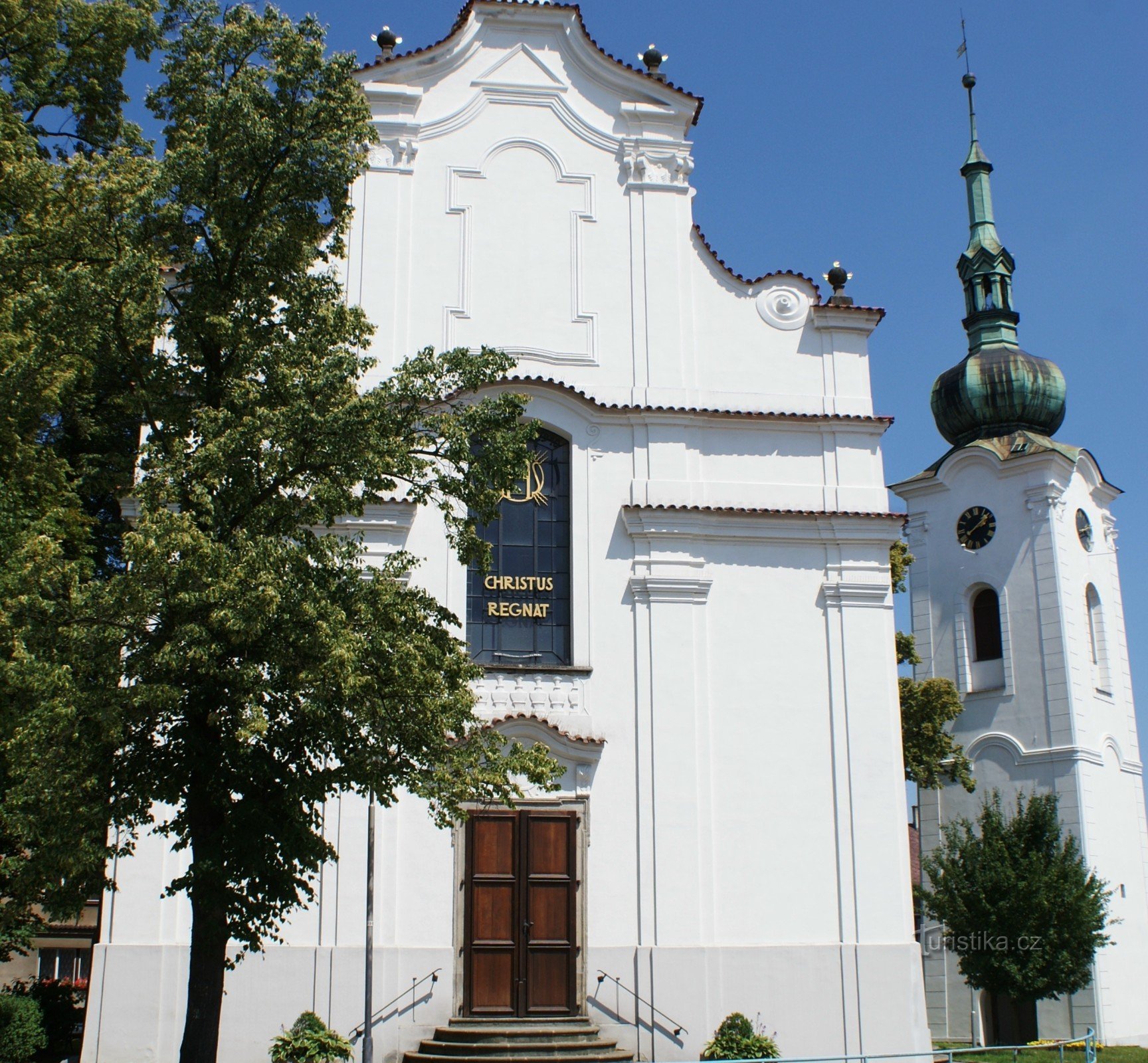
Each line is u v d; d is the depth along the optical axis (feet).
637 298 93.25
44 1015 89.15
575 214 94.22
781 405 92.53
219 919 55.36
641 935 82.02
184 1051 54.29
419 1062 75.46
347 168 62.49
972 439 158.51
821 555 90.07
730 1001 81.30
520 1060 74.33
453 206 92.94
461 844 81.76
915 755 130.62
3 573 60.08
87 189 69.15
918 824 151.43
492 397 89.04
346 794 80.89
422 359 61.87
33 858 53.67
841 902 84.23
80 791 53.11
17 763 55.31
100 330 59.98
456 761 60.54
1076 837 137.39
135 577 53.62
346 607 58.49
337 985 77.92
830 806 85.87
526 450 62.90
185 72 62.54
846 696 87.71
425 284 91.35
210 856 54.60
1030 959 116.37
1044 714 142.92
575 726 84.84
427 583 86.12
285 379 59.21
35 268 67.87
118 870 78.07
